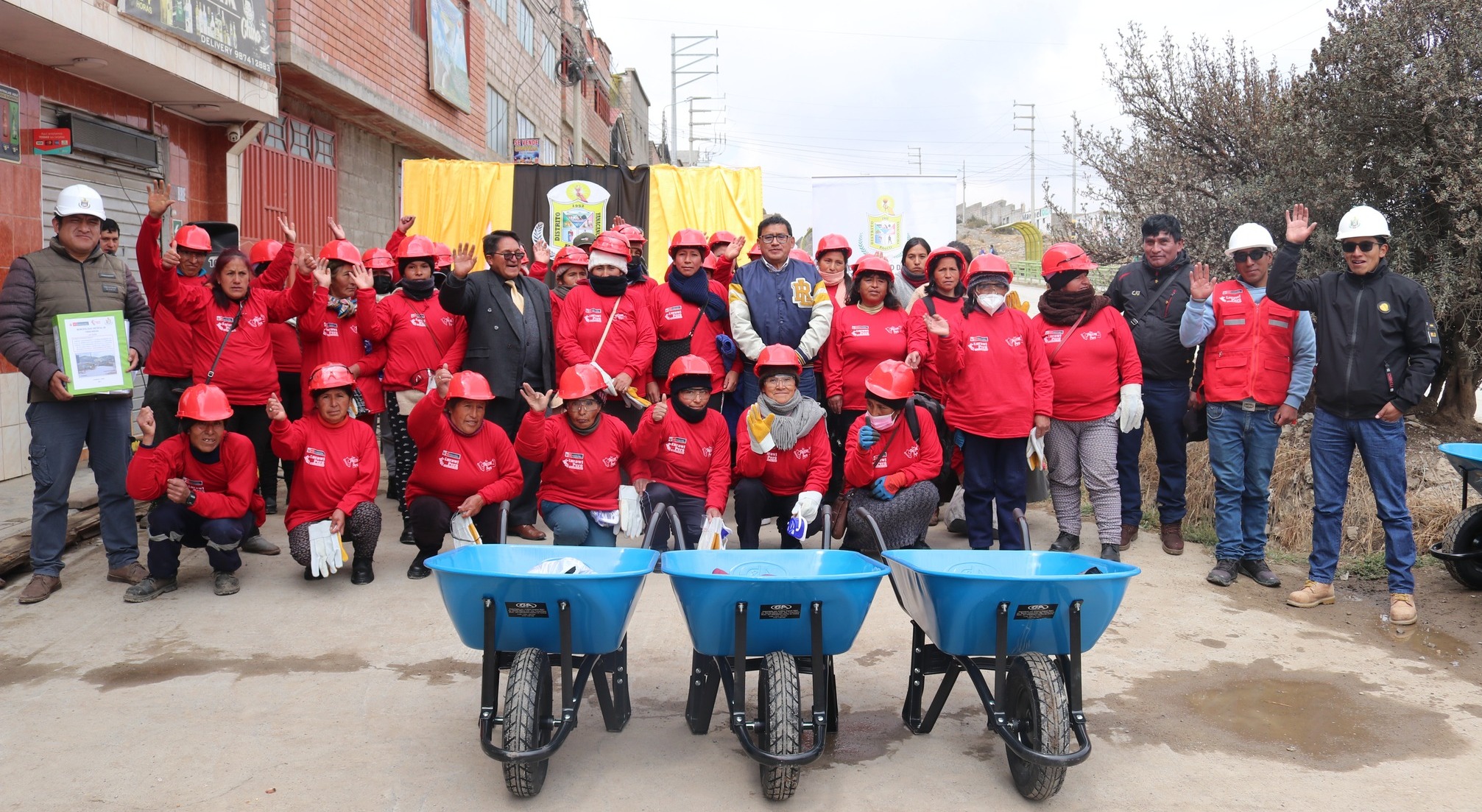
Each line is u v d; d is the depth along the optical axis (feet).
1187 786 12.69
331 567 19.93
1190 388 24.06
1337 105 28.53
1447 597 20.70
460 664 16.40
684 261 23.95
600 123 109.09
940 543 24.86
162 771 12.60
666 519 20.49
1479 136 26.23
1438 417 30.32
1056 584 11.73
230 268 22.59
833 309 23.66
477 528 21.20
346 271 25.13
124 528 20.20
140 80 29.81
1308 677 16.46
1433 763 13.42
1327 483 19.92
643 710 14.94
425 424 20.27
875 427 19.80
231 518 19.63
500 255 23.84
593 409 19.71
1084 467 22.62
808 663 13.03
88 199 19.07
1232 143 35.01
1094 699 15.47
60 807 11.69
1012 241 138.10
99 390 18.75
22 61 27.09
